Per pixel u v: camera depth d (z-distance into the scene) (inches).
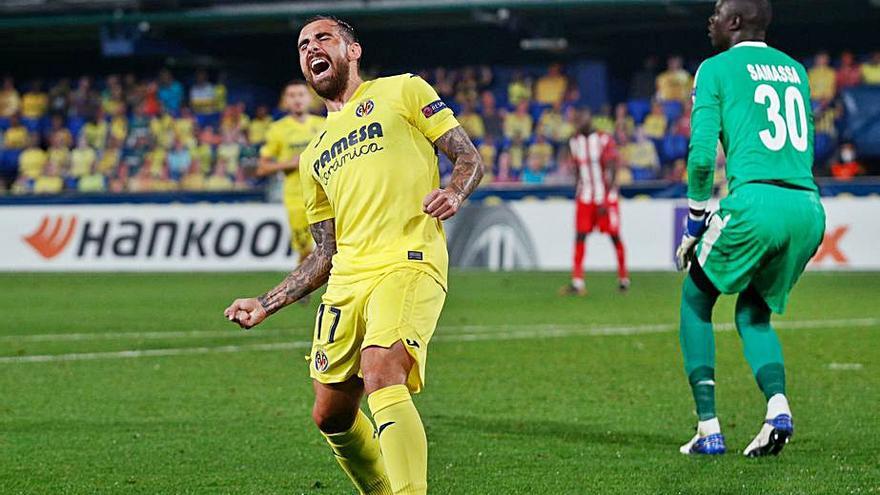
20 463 331.3
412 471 229.5
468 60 1537.9
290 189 808.3
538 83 1449.3
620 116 1346.0
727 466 319.3
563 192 1176.2
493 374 500.1
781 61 333.7
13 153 1563.7
